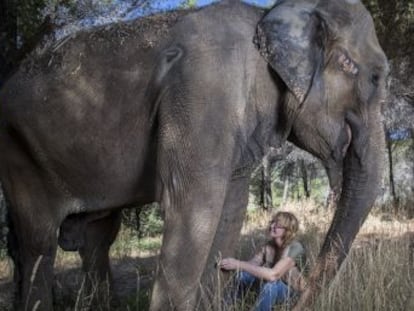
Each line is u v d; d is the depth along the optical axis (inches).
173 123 144.3
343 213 150.7
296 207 452.1
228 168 145.2
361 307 148.0
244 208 169.9
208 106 143.4
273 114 154.6
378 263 165.3
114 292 192.5
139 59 154.7
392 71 462.9
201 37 149.7
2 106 169.9
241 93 148.4
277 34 148.8
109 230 194.4
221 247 166.7
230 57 148.4
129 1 241.8
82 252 193.0
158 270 143.9
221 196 143.5
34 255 170.7
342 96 151.3
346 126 152.5
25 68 171.0
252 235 319.0
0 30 207.5
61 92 161.3
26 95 165.6
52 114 161.9
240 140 149.2
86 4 226.1
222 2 158.9
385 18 430.9
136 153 155.1
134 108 153.4
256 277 169.6
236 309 152.4
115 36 160.7
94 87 158.1
